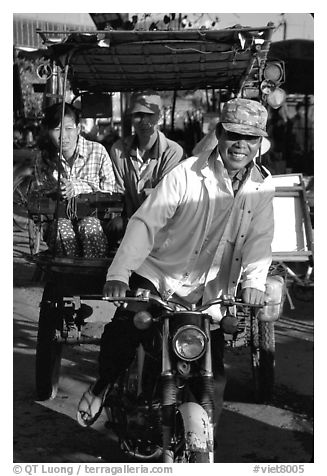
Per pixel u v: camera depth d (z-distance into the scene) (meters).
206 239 3.12
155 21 4.50
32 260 3.89
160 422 3.10
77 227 4.05
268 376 4.26
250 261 3.10
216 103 10.98
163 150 4.59
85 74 4.76
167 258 3.17
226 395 4.48
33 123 11.51
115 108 13.38
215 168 3.03
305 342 5.50
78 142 4.55
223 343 3.22
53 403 4.32
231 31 3.81
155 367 3.12
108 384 3.26
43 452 3.68
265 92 4.46
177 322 2.78
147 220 3.01
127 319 3.21
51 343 4.16
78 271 3.76
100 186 4.55
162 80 4.99
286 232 4.48
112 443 3.81
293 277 6.32
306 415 4.19
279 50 12.40
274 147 14.02
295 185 4.65
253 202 3.10
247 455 3.68
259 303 2.98
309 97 15.61
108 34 3.89
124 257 2.96
